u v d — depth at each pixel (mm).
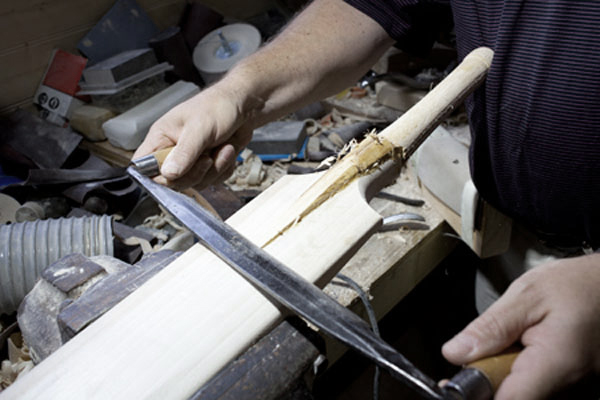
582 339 458
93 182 1426
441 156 1162
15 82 1755
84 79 1796
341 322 467
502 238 1106
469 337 457
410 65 1806
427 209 1254
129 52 1845
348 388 1367
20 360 932
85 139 1809
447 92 764
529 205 957
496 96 824
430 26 1044
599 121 730
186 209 646
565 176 824
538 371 436
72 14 1804
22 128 1669
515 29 747
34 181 1359
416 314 1589
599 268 519
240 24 2023
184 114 822
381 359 425
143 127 1662
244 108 883
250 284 559
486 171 983
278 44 972
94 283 751
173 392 478
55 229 1040
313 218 628
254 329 524
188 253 612
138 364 497
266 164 1594
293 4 2301
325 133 1667
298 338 530
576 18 676
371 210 631
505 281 1288
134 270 721
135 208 1421
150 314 540
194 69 2016
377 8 972
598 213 855
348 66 1008
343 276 1009
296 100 978
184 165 763
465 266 1574
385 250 1126
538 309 481
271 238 609
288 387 493
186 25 2094
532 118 792
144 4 1995
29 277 999
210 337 516
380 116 1698
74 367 498
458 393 399
